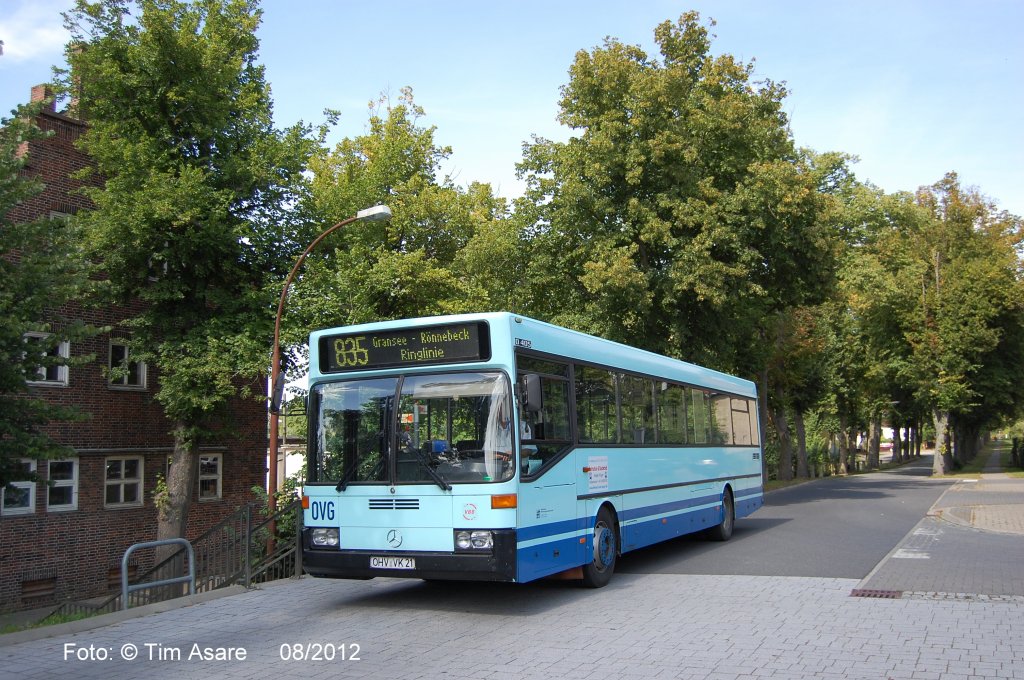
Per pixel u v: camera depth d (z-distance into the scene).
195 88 19.42
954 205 46.28
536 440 9.31
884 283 41.22
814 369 45.28
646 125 24.84
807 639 7.47
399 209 25.56
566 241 26.31
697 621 8.41
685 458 14.38
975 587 10.02
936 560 12.59
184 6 20.97
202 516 25.47
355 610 9.62
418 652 7.43
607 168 25.00
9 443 13.16
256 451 27.33
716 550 14.68
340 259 21.50
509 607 9.53
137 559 23.48
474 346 9.12
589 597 10.07
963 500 24.92
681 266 24.45
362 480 9.28
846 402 53.81
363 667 6.94
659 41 27.12
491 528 8.58
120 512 23.19
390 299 22.48
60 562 21.78
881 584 10.34
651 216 24.41
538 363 9.69
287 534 15.43
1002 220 46.34
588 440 10.77
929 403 44.47
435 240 26.45
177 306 19.94
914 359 43.72
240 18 22.27
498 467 8.71
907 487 34.50
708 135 25.36
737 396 17.98
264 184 20.27
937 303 42.59
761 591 10.12
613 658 6.96
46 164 22.03
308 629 8.60
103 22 19.81
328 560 9.36
